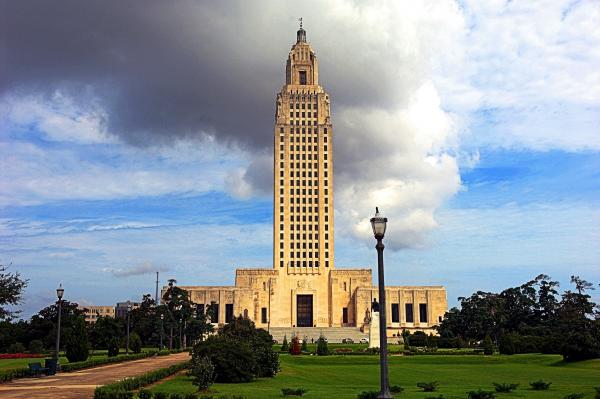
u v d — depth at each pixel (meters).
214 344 55.06
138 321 151.88
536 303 163.88
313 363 87.88
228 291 199.00
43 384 48.78
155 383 49.25
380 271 27.31
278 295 199.88
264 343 61.03
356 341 168.88
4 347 135.00
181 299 142.00
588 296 152.12
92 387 46.25
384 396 25.72
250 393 44.72
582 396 41.59
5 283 59.22
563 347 88.31
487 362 91.94
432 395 45.62
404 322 199.00
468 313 154.38
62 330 129.62
